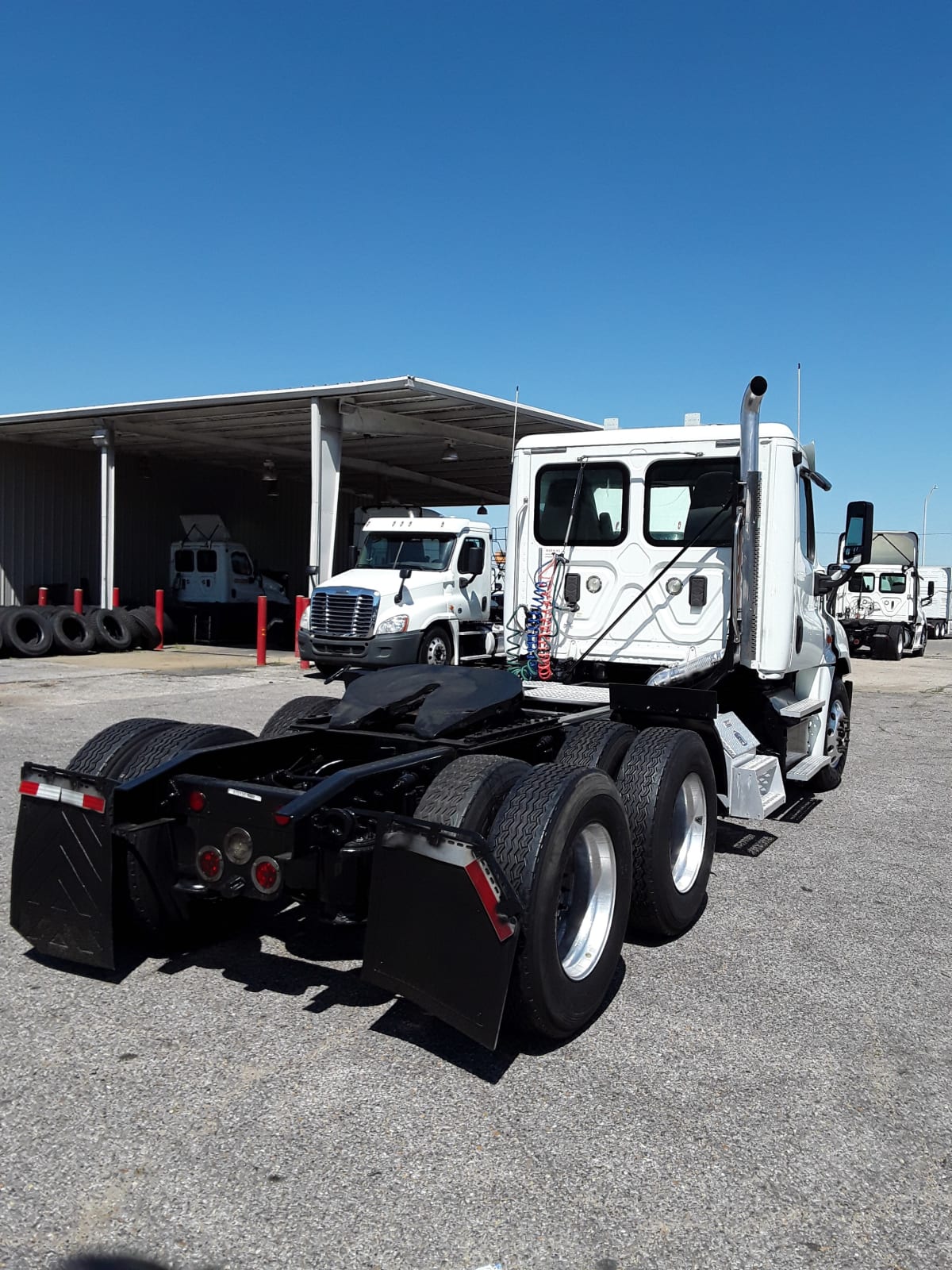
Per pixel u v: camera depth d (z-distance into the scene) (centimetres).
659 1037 372
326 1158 286
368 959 343
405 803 419
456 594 1595
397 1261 244
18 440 2430
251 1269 240
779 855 630
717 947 468
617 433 661
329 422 1795
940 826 710
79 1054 345
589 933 388
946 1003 407
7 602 2462
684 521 645
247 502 3111
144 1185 271
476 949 321
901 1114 320
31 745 911
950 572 3762
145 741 448
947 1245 256
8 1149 287
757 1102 325
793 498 628
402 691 483
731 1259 248
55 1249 245
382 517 1822
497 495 3198
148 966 425
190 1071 335
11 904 401
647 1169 286
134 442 2416
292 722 553
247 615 2444
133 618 2053
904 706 1433
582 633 677
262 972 422
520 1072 342
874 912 520
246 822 380
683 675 580
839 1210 270
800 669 691
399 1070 340
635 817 457
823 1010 399
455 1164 285
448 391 1703
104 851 380
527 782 372
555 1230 257
